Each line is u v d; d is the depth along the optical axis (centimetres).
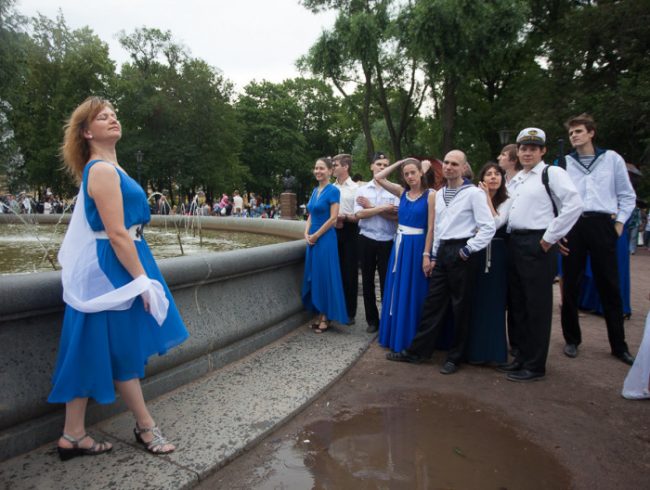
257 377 319
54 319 232
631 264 1012
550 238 315
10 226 1254
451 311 397
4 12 2098
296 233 782
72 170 221
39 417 228
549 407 291
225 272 327
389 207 420
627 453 238
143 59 3700
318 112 5344
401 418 274
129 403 221
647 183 1438
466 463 227
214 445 231
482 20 1686
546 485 210
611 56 1759
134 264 203
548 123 1753
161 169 3575
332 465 223
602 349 407
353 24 1961
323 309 420
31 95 3153
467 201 340
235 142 3888
